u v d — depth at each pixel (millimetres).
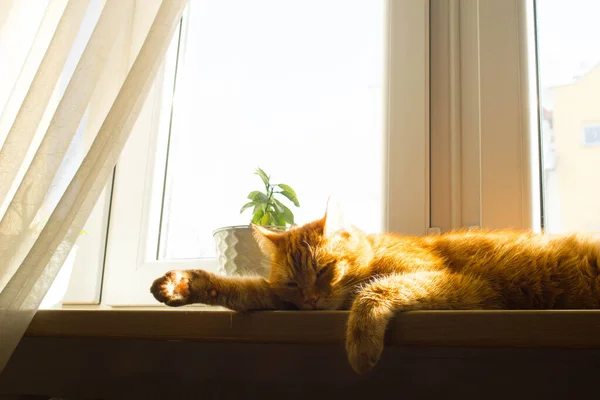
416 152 1244
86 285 1522
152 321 949
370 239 1109
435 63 1287
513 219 1140
